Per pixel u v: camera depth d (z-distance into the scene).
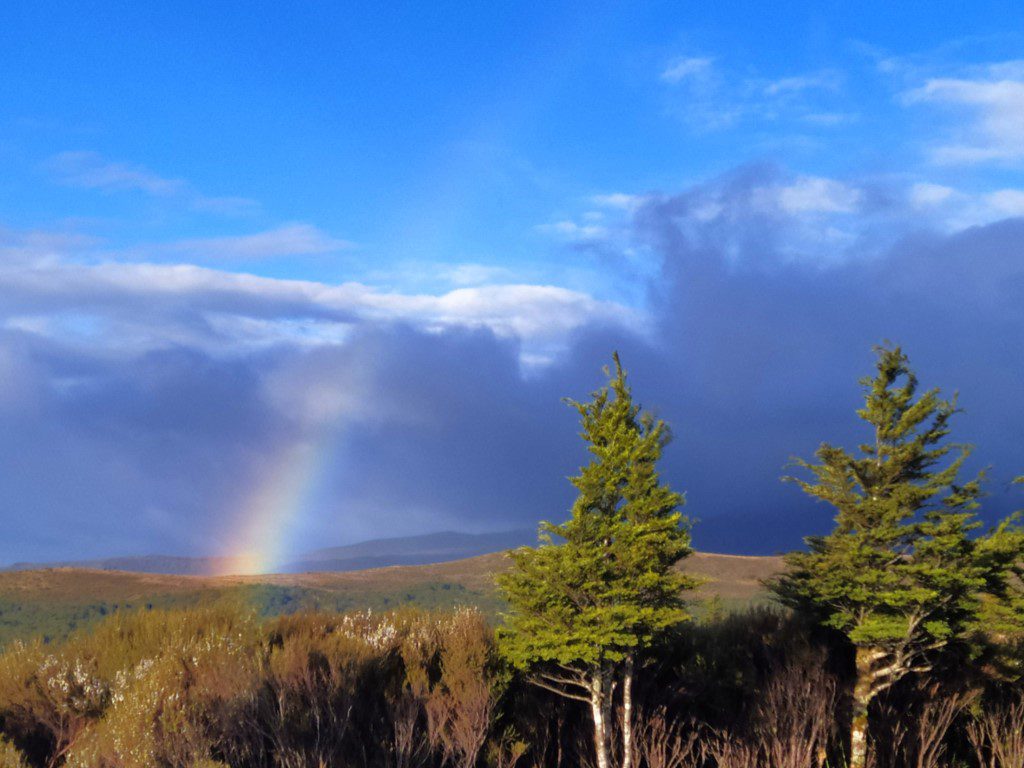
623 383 13.16
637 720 13.30
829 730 14.45
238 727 9.66
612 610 11.84
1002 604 14.09
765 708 13.53
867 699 14.27
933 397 14.41
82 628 13.17
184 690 10.52
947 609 14.04
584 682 12.62
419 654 12.77
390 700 11.31
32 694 10.73
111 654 11.95
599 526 12.54
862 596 14.00
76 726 10.69
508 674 12.84
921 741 13.91
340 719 10.30
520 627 12.55
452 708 11.65
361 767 10.09
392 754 10.33
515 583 12.58
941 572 13.36
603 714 12.48
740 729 13.66
